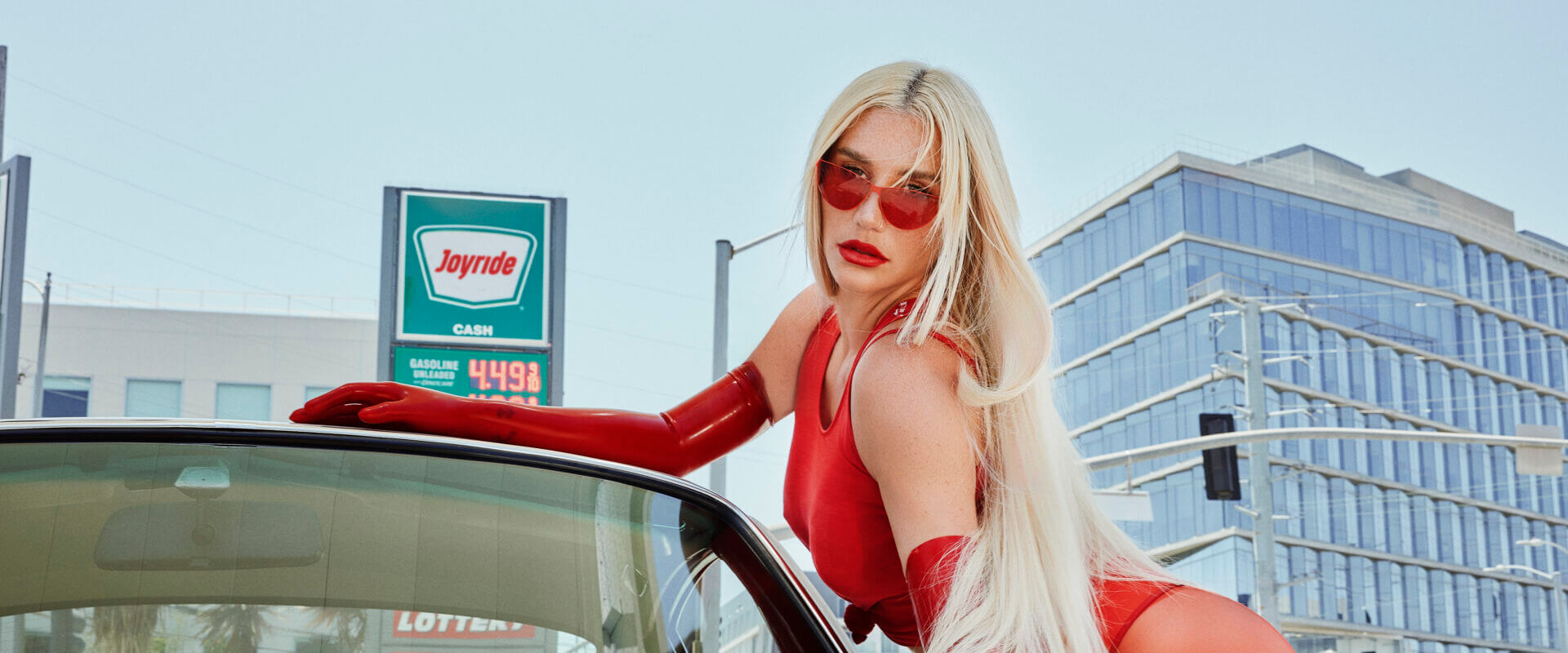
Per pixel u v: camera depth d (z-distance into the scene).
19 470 1.50
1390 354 71.00
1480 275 77.25
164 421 1.59
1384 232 73.25
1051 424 1.73
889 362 1.70
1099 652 1.60
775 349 2.17
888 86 1.81
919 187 1.77
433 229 20.44
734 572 1.60
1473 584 70.38
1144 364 68.94
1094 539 1.81
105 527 1.47
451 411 1.91
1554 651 73.00
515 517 1.58
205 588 1.46
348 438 1.63
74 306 43.47
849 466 1.79
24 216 18.44
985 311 1.78
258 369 44.41
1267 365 65.25
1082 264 74.75
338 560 1.50
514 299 20.48
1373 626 65.25
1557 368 79.62
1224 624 1.62
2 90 17.84
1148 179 70.19
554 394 20.47
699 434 2.13
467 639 1.49
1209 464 19.70
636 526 1.61
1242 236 68.44
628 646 1.52
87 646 1.42
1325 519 65.31
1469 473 72.94
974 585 1.60
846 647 1.54
